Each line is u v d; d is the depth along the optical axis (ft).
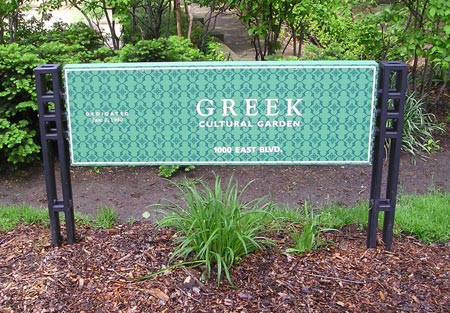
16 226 14.33
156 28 24.21
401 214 14.38
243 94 11.75
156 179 18.92
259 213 12.98
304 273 11.73
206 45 24.54
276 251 12.44
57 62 19.34
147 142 12.10
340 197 17.46
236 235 11.84
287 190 18.01
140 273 11.67
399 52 21.03
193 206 12.42
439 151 21.01
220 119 11.93
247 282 11.41
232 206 12.25
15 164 18.86
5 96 18.61
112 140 12.10
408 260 12.28
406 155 20.66
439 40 19.94
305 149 12.08
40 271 11.80
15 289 11.23
